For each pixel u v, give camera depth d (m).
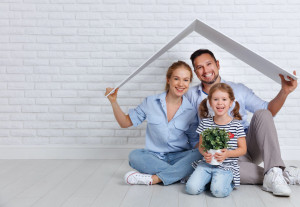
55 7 3.20
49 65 3.23
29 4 3.21
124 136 3.23
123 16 3.18
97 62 3.21
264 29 3.11
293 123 3.13
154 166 2.38
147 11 3.16
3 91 3.24
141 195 2.12
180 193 2.17
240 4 3.11
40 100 3.24
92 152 3.23
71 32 3.21
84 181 2.44
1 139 3.25
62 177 2.55
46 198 2.04
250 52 2.27
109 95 2.53
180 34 2.41
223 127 2.26
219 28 3.12
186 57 3.14
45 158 3.23
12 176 2.58
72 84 3.23
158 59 3.16
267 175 2.18
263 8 3.11
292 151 3.12
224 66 3.15
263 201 2.00
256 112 2.36
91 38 3.20
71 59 3.22
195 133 2.60
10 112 3.25
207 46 3.14
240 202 1.98
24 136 3.25
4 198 2.04
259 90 3.14
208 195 2.13
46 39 3.22
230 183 2.14
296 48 3.11
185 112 2.55
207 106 2.49
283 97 2.44
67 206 1.90
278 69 2.26
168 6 3.15
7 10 3.21
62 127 3.24
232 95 2.26
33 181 2.43
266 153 2.23
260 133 2.29
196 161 2.35
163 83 3.17
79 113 3.24
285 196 2.09
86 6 3.19
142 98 3.19
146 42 3.17
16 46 3.23
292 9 3.10
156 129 2.53
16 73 3.24
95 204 1.94
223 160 2.17
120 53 3.20
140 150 2.55
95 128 3.24
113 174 2.65
